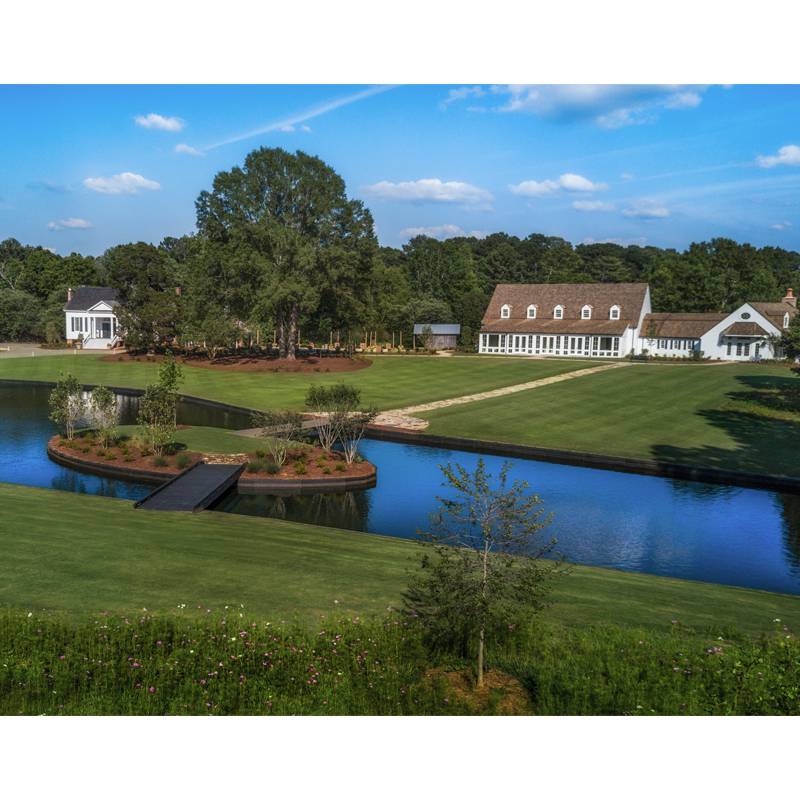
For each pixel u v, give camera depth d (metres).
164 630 9.40
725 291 101.25
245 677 8.45
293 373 55.38
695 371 55.72
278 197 64.38
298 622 10.31
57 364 60.34
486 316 79.31
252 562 13.91
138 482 24.17
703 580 16.34
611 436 32.41
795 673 8.59
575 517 21.20
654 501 23.09
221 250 61.62
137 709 7.89
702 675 8.47
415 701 8.23
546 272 126.31
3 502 18.47
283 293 54.56
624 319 72.19
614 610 11.97
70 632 9.25
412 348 80.81
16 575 12.20
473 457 29.78
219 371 56.47
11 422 35.88
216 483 22.56
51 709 7.80
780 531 19.97
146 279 67.19
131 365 60.03
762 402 40.81
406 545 16.69
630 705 8.05
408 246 141.50
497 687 8.70
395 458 29.36
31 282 105.38
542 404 40.91
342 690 8.31
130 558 13.66
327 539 16.92
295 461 26.27
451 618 9.15
